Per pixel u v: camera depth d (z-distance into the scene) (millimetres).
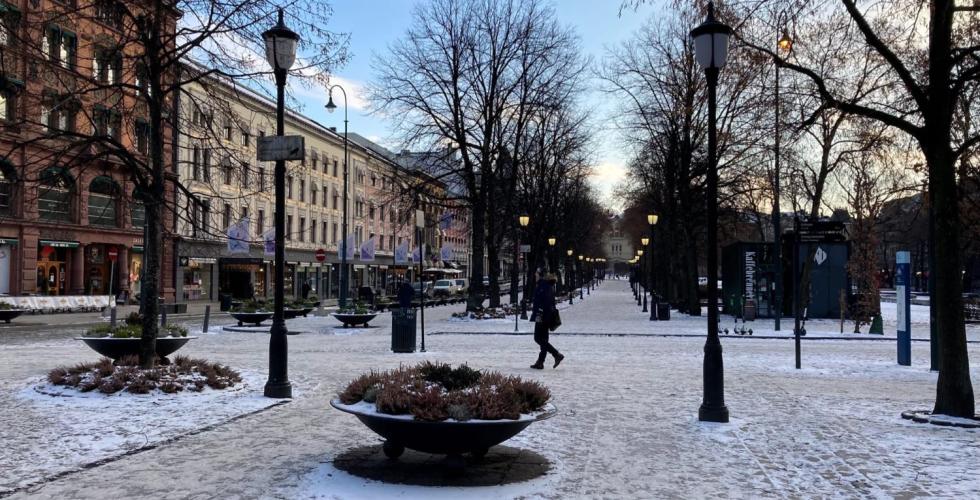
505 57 33250
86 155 12188
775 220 28016
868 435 8547
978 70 9414
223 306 40688
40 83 11773
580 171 50688
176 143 14695
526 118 34531
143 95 11781
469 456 6996
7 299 33000
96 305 38094
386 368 14664
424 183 32625
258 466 6602
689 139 33344
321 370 14258
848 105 10422
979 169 19203
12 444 7387
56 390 10500
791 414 9977
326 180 64625
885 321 34062
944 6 9586
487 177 34156
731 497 5930
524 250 32250
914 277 93625
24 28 10961
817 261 34688
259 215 53031
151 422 8562
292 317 34188
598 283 134125
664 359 17578
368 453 7113
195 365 11766
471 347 20672
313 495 5652
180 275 47281
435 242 90875
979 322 34594
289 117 56250
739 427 8953
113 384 10367
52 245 37719
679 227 40562
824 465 7078
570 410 10023
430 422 5797
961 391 9523
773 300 34562
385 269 79062
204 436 7930
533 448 7578
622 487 6152
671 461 7156
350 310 28906
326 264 65000
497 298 36125
